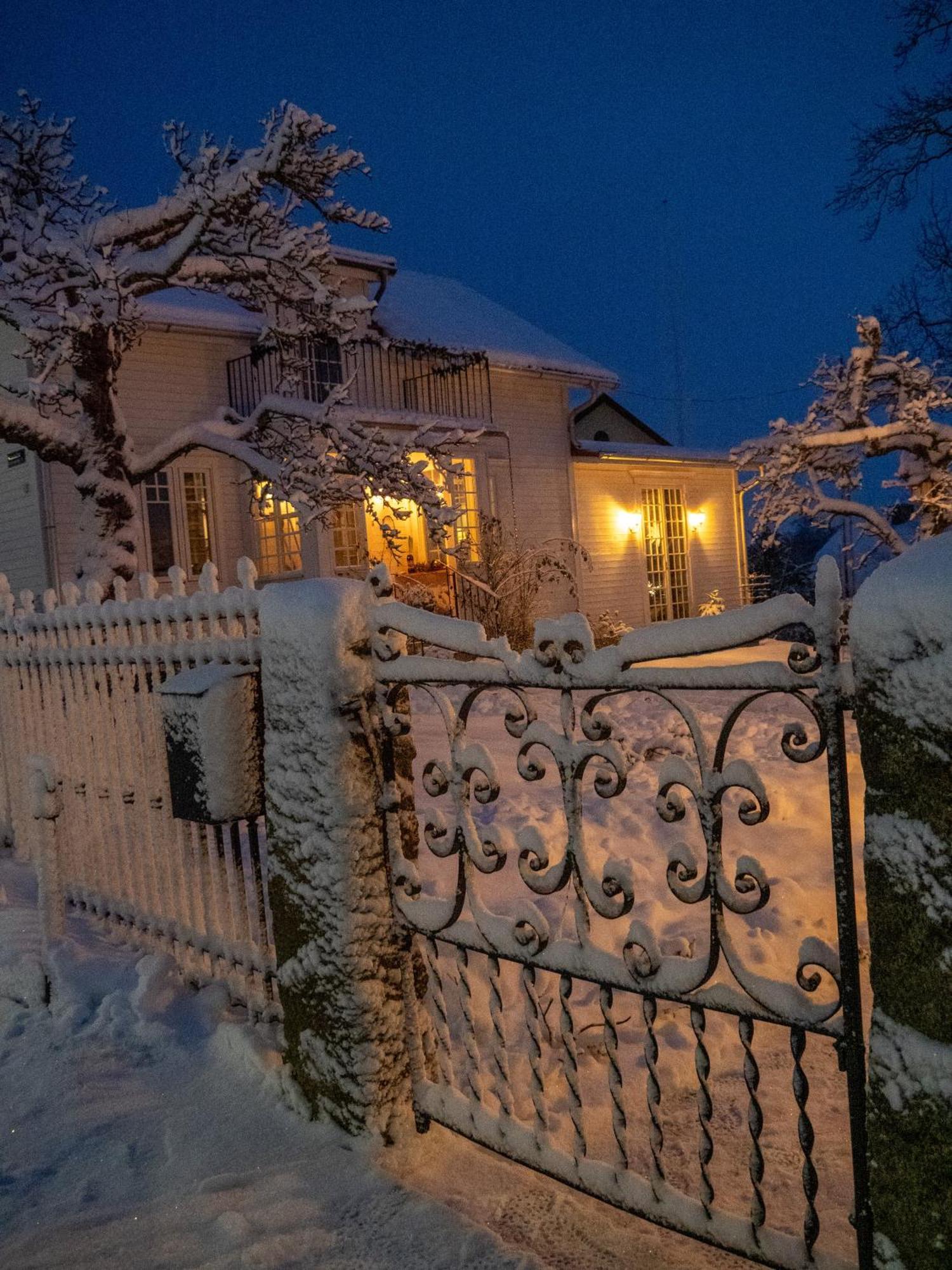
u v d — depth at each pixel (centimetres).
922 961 195
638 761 877
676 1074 376
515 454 2309
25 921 525
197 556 1770
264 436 1244
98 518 1209
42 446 1182
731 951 238
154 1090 381
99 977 457
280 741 354
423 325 2295
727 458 2695
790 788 718
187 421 1741
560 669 269
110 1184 321
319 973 342
